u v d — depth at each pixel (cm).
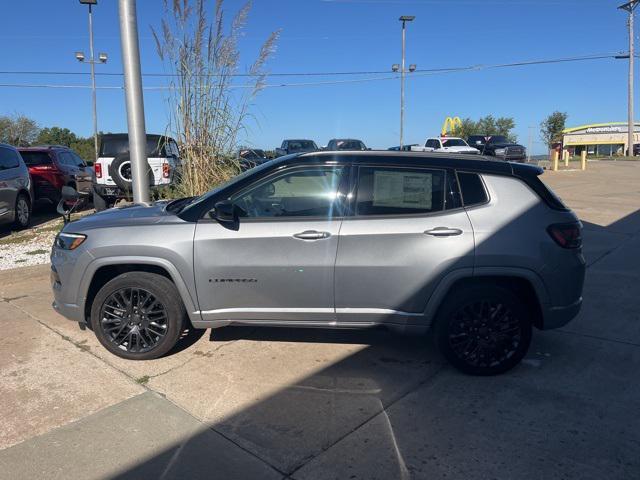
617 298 591
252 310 409
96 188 1134
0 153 960
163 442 321
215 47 809
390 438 326
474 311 400
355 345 464
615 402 368
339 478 289
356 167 404
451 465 299
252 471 294
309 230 396
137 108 702
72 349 453
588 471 294
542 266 390
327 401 370
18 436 326
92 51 3166
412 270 390
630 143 5244
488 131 6028
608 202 1393
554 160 2902
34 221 1152
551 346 462
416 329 400
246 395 378
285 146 2492
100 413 353
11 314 537
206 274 403
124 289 420
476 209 395
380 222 395
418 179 400
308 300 403
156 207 467
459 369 406
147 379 400
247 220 405
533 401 369
